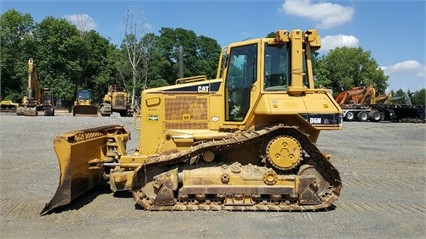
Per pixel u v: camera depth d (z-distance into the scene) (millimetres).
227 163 6848
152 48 56719
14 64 63219
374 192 8180
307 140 6578
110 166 7805
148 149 7648
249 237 5301
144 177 6672
